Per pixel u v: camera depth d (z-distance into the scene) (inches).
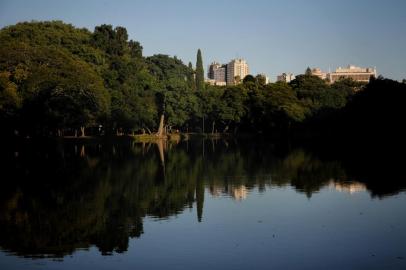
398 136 3368.6
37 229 1007.0
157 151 3041.3
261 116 5078.7
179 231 986.1
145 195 1396.4
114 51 4815.5
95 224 1045.8
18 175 1803.6
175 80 5034.5
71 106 3073.3
